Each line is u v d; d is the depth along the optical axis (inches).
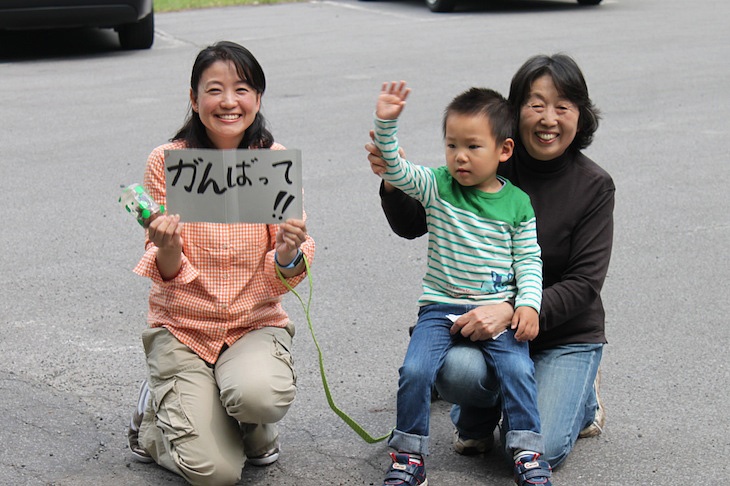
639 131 327.0
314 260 217.6
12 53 503.5
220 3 722.8
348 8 690.8
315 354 171.3
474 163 125.5
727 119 343.0
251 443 133.1
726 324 183.6
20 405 151.4
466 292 129.6
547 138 132.6
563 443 131.1
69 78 426.9
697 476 132.3
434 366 126.3
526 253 129.4
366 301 195.2
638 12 623.8
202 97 126.8
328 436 143.9
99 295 196.7
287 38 542.9
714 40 502.9
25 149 307.4
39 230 235.1
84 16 476.7
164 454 132.3
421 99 370.0
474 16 621.6
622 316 187.6
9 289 198.8
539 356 137.3
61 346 173.0
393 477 125.1
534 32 537.6
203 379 127.1
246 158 120.0
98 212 249.0
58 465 135.1
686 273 209.6
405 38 530.0
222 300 127.3
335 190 266.2
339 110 355.6
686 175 279.7
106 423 146.9
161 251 122.0
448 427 146.9
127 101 376.2
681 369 165.2
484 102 125.1
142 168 287.0
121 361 167.6
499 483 131.7
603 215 135.7
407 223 136.5
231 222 122.0
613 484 130.4
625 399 154.6
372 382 161.2
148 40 508.4
